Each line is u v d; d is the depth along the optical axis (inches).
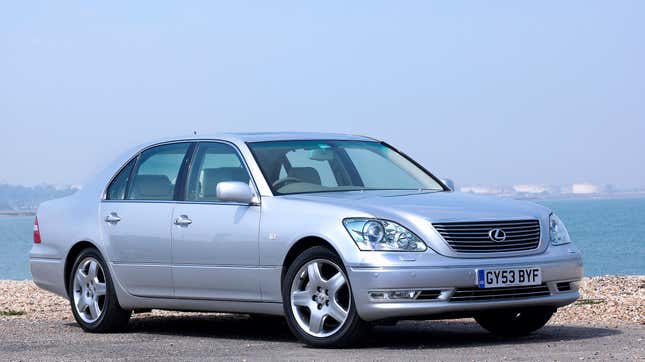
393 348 504.4
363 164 585.3
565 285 524.7
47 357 496.4
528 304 507.2
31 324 685.9
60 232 652.7
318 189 554.3
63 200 669.3
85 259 633.6
